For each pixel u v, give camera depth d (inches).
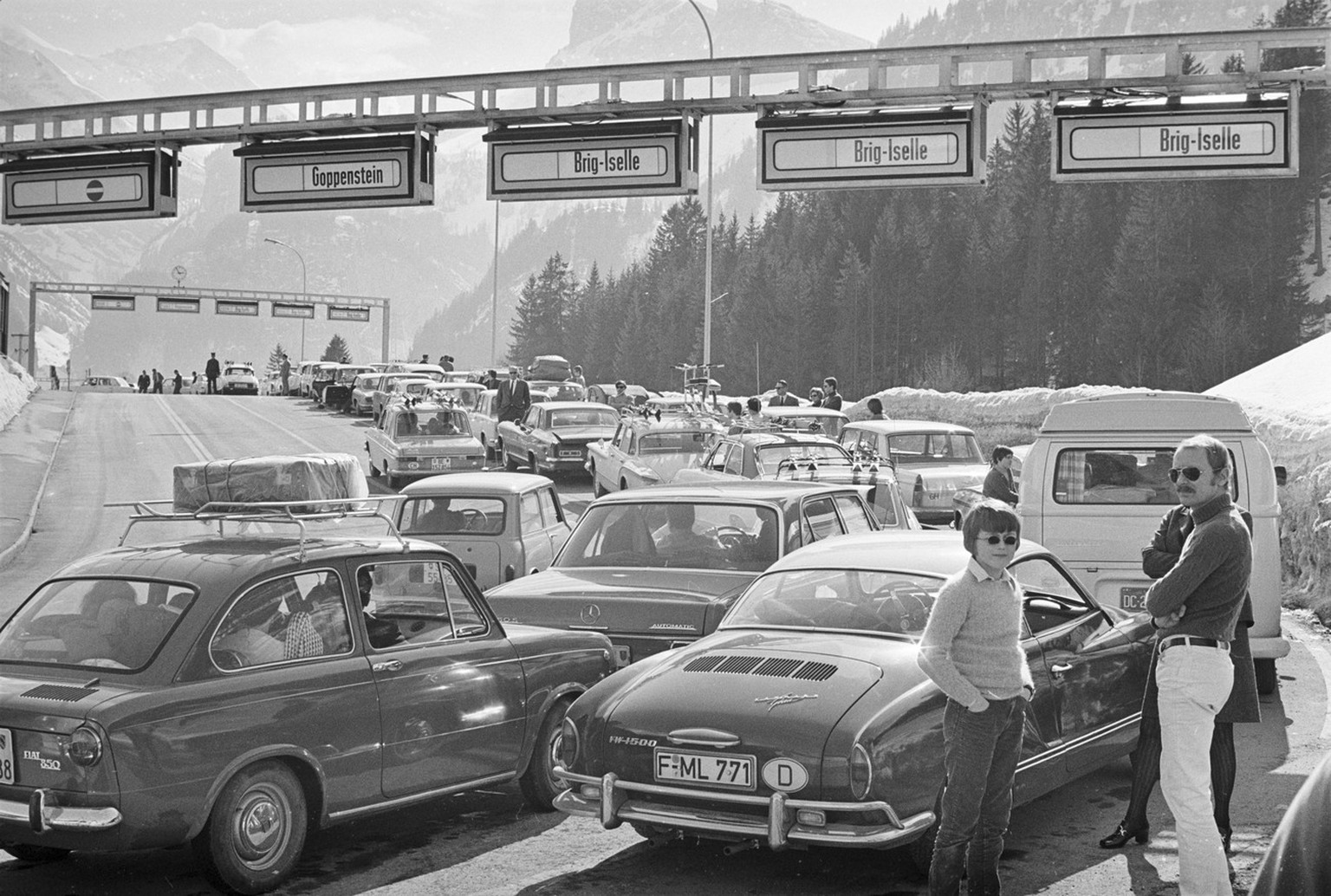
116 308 4138.8
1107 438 428.5
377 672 267.0
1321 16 4328.3
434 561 290.4
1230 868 246.2
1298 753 343.3
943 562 284.4
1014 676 215.8
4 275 2486.5
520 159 660.1
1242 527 236.1
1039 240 4662.9
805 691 243.3
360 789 262.5
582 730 257.0
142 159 718.5
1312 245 5383.9
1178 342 4146.2
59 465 1363.2
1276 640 393.7
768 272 5521.7
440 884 253.4
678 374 5807.1
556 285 7509.8
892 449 848.3
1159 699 237.3
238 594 250.8
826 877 254.8
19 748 231.1
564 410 1180.5
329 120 685.9
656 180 643.5
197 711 236.2
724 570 376.5
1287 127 565.6
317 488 376.2
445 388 1533.0
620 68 641.6
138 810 227.8
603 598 353.1
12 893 248.8
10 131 733.9
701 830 241.3
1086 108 586.6
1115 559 424.2
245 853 243.3
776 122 622.5
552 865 265.7
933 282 5002.5
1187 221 4264.3
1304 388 1011.9
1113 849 270.5
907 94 609.0
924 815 236.7
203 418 2046.0
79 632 248.8
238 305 4200.3
